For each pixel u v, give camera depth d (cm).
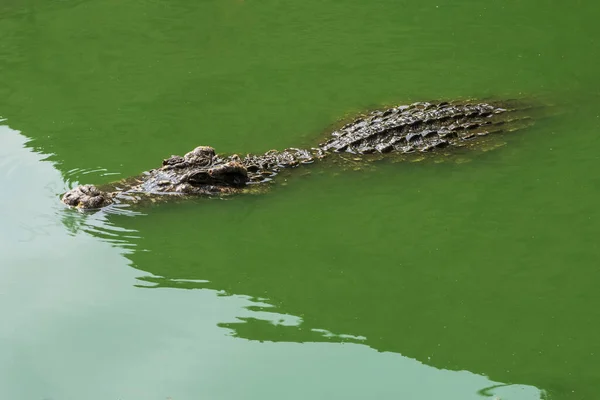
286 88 2805
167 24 3422
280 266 1783
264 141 2394
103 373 1458
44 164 2202
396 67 3006
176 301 1659
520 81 2875
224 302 1656
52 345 1535
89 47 3164
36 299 1670
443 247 1864
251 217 1981
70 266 1769
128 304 1652
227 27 3394
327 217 1994
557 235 1906
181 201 2011
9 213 1959
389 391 1408
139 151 2292
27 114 2556
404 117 2447
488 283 1728
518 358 1498
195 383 1430
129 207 1966
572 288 1709
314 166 2230
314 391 1410
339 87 2822
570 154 2302
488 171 2219
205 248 1844
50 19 3469
